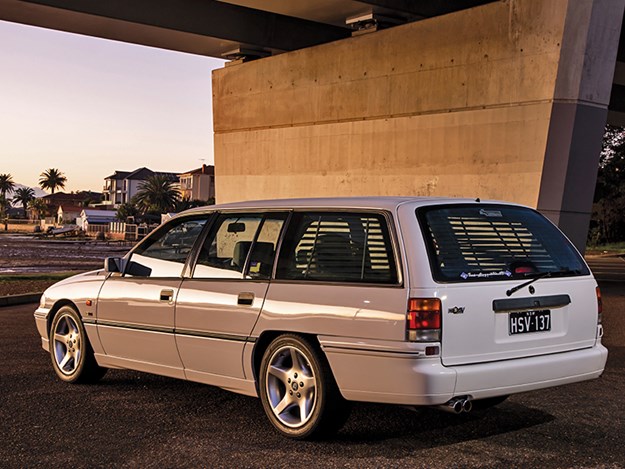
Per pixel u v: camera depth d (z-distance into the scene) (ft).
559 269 18.58
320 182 71.20
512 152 55.31
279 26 78.33
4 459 16.34
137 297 21.62
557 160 52.65
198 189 514.27
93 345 23.22
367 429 18.71
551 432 18.57
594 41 51.57
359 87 67.21
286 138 74.69
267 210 19.77
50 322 24.98
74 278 24.63
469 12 58.03
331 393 17.24
